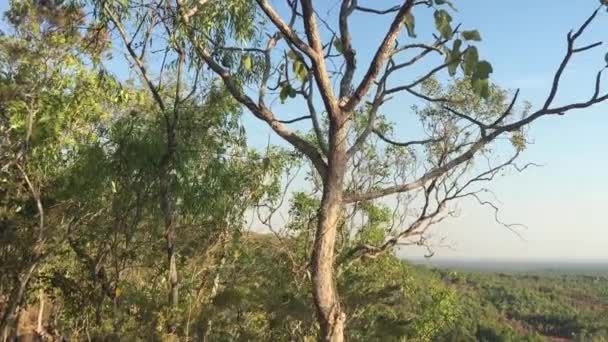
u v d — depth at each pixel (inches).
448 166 217.3
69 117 373.4
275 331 314.7
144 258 390.3
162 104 335.6
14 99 356.5
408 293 521.7
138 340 295.4
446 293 612.1
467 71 209.0
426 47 214.8
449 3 205.2
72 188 383.6
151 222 382.3
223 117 359.6
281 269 360.2
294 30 207.6
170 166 345.4
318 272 197.9
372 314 323.0
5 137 374.9
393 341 312.0
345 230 412.2
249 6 280.5
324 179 204.8
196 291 358.6
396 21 202.2
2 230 407.5
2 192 406.6
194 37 252.2
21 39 364.5
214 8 269.3
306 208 430.9
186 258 377.4
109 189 365.4
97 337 322.3
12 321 421.1
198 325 288.4
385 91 221.9
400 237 311.9
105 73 350.6
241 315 301.6
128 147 352.2
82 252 404.8
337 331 196.5
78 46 363.9
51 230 406.9
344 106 203.5
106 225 393.7
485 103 339.3
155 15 323.3
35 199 382.0
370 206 426.3
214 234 384.8
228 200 377.4
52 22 354.9
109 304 370.0
